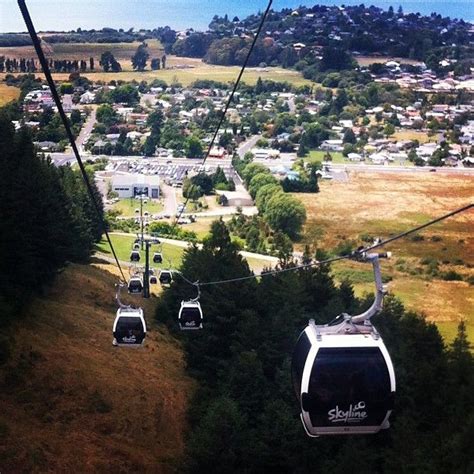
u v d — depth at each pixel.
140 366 49.81
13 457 34.69
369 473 30.22
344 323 13.17
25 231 51.88
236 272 51.62
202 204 156.38
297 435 35.59
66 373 44.66
